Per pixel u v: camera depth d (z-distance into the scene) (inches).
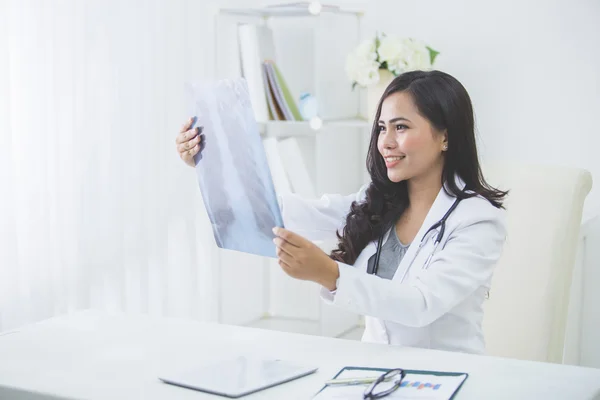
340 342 62.4
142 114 112.9
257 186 57.1
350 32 129.6
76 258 103.4
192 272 124.9
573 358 113.7
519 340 79.2
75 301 103.8
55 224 100.3
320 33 128.0
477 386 51.4
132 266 112.9
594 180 113.5
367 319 71.7
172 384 53.1
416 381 51.8
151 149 115.3
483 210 67.4
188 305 124.7
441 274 63.1
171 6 117.5
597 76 112.2
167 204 119.1
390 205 72.9
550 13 114.4
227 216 62.4
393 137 68.4
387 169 72.0
